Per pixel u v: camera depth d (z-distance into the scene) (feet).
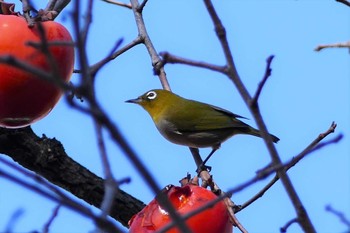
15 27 26.68
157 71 24.61
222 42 19.01
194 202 28.25
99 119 14.24
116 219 38.93
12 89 27.32
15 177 15.51
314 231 19.75
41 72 14.47
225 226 28.43
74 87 14.44
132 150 14.39
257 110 19.11
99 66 18.20
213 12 18.98
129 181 17.57
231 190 17.81
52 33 27.48
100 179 38.40
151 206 28.99
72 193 37.99
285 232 20.20
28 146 36.68
